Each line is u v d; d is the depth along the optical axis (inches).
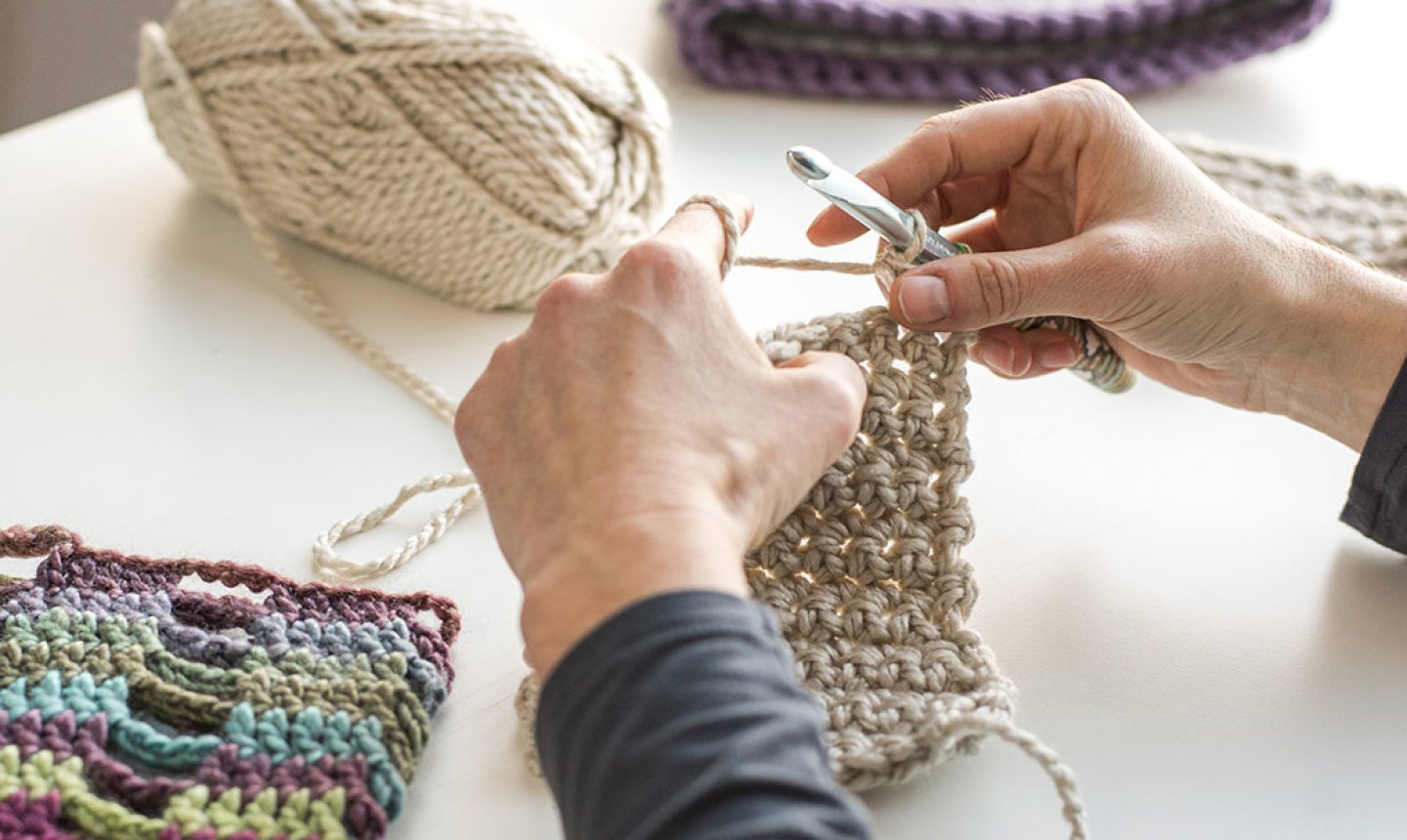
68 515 30.7
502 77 34.2
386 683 25.5
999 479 32.4
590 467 22.3
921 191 31.0
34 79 63.5
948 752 24.5
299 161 36.1
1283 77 47.0
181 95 37.1
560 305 24.3
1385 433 28.5
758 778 18.1
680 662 19.3
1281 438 33.5
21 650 25.6
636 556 20.8
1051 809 24.7
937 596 27.0
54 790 23.3
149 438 32.9
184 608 27.1
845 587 27.2
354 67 34.5
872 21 44.0
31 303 37.0
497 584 29.6
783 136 43.6
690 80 46.0
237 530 30.6
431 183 35.1
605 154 35.3
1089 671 27.5
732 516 22.6
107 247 39.1
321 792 23.5
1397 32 49.5
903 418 27.7
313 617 27.0
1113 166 29.9
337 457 32.7
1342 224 38.0
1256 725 26.5
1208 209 29.5
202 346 35.8
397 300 37.6
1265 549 30.4
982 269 27.4
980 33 44.2
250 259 38.9
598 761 19.0
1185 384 33.3
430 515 31.4
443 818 24.7
